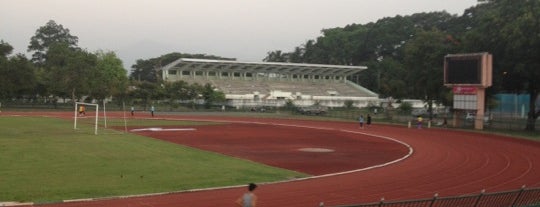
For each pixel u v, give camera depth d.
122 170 23.17
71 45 167.25
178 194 18.48
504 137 47.03
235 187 20.05
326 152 33.31
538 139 44.94
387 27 167.62
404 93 87.06
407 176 23.80
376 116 85.25
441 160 29.80
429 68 69.31
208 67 127.69
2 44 85.88
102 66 95.56
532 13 54.38
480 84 56.38
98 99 100.12
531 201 13.78
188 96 102.75
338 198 18.50
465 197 12.14
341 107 113.50
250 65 129.50
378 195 19.20
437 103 86.94
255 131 50.53
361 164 27.77
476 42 61.28
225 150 33.09
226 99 113.31
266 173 23.81
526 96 84.50
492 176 24.09
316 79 146.62
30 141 33.91
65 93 93.88
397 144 39.62
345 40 177.88
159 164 25.38
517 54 54.28
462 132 53.00
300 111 91.88
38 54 164.50
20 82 81.94
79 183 19.81
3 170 22.17
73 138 36.94
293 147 36.09
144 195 18.02
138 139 38.22
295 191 19.62
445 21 160.00
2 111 77.81
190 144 36.12
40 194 17.66
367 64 157.25
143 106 100.50
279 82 138.50
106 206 16.23
